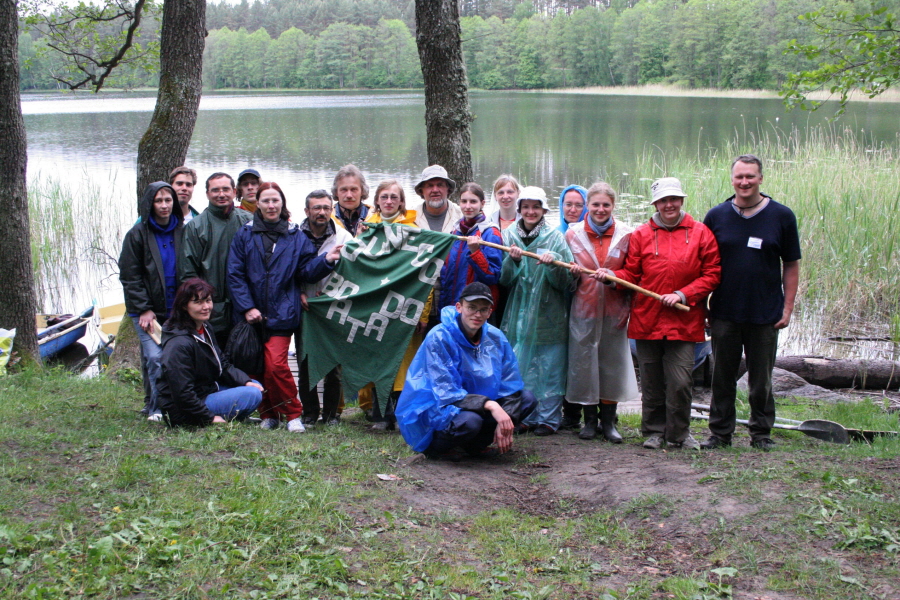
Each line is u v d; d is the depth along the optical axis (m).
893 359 9.07
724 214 5.23
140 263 5.96
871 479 4.36
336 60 102.62
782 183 13.41
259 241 5.80
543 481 4.91
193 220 6.02
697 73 68.06
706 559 3.71
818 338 9.81
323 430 5.89
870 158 15.33
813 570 3.50
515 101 60.56
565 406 6.29
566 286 5.79
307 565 3.45
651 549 3.87
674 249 5.29
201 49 8.95
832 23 8.42
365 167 23.45
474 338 5.34
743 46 61.03
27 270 7.67
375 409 6.41
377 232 6.09
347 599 3.23
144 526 3.66
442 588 3.38
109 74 12.81
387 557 3.62
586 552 3.87
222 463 4.62
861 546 3.65
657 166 19.56
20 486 4.11
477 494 4.64
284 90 103.38
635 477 4.73
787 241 5.15
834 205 12.16
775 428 6.20
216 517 3.81
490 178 20.86
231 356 5.77
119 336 8.74
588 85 87.75
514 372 5.52
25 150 7.64
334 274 6.09
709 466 4.76
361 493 4.32
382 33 101.56
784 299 5.31
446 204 6.31
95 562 3.34
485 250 5.88
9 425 5.23
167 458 4.60
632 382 5.91
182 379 5.32
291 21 119.19
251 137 33.28
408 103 62.34
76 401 6.38
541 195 5.78
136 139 33.34
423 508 4.28
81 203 17.02
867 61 7.91
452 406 5.11
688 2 74.88
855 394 7.67
